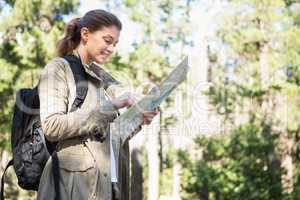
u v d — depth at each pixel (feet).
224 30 63.98
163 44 63.98
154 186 63.46
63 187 8.99
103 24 9.58
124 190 9.87
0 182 9.78
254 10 62.64
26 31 51.90
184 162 71.10
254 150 62.75
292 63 61.52
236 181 62.34
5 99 51.44
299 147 64.95
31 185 9.28
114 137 9.59
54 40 50.90
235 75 62.54
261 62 62.08
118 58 57.31
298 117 62.44
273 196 61.26
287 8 62.49
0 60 50.57
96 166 9.10
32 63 51.13
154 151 63.36
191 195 69.56
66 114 8.91
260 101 63.21
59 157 9.07
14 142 9.34
